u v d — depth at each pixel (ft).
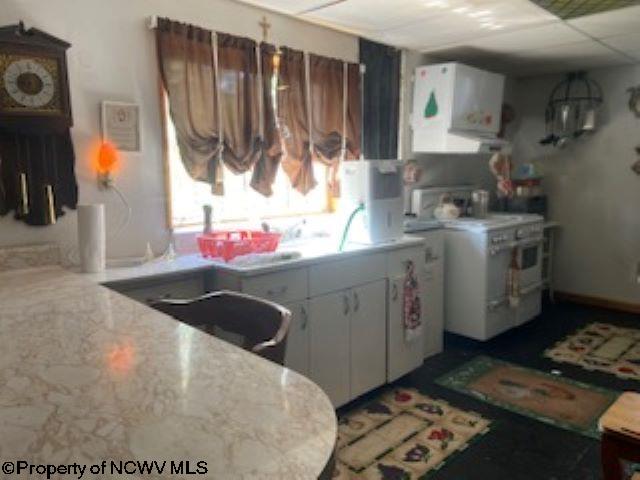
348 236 9.65
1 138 6.52
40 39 6.52
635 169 14.38
